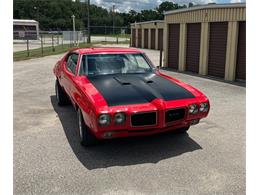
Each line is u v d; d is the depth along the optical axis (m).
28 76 12.13
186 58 14.63
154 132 4.19
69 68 6.07
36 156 4.35
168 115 4.19
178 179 3.69
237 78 11.52
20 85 10.11
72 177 3.74
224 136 5.22
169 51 16.08
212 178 3.72
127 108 3.99
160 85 4.80
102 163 4.13
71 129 5.55
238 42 11.32
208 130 5.54
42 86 9.94
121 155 4.40
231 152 4.51
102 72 5.32
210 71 13.02
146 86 4.64
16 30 44.59
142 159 4.27
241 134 5.31
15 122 5.95
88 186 3.53
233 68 11.50
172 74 13.48
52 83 10.51
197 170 3.93
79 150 4.58
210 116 6.47
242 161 4.20
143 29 35.12
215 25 12.42
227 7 11.48
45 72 13.36
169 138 5.10
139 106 4.06
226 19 11.60
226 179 3.69
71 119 6.17
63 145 4.78
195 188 3.49
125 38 60.66
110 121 3.91
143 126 4.06
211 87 10.10
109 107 3.97
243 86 10.33
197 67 13.83
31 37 44.56
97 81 4.89
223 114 6.65
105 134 3.99
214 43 12.60
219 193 3.38
